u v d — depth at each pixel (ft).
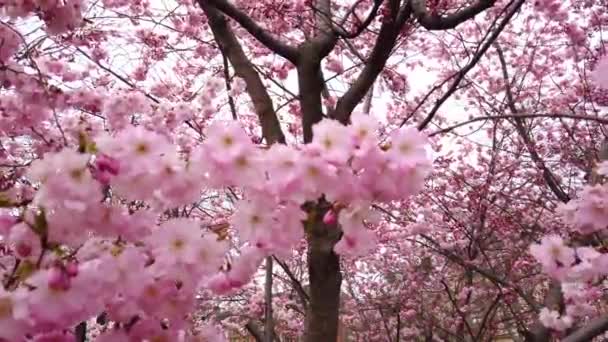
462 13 10.94
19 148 11.79
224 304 25.55
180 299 6.04
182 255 5.73
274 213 5.87
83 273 5.08
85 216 5.55
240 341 30.66
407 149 5.63
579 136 24.23
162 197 5.85
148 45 18.93
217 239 5.90
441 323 28.81
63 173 5.27
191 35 19.29
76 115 11.29
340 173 5.57
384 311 30.55
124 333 6.09
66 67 12.34
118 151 5.54
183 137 12.56
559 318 13.85
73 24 8.89
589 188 8.77
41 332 5.30
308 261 11.19
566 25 21.94
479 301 26.35
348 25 17.21
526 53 25.85
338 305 11.26
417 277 27.89
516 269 22.63
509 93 23.59
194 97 15.81
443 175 23.94
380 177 5.66
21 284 5.10
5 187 7.43
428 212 22.12
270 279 14.39
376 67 11.91
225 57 14.23
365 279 30.12
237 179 5.69
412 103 24.70
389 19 11.27
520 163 24.41
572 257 9.07
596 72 7.35
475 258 23.45
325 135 5.56
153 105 12.63
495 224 23.58
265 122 12.27
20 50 10.29
